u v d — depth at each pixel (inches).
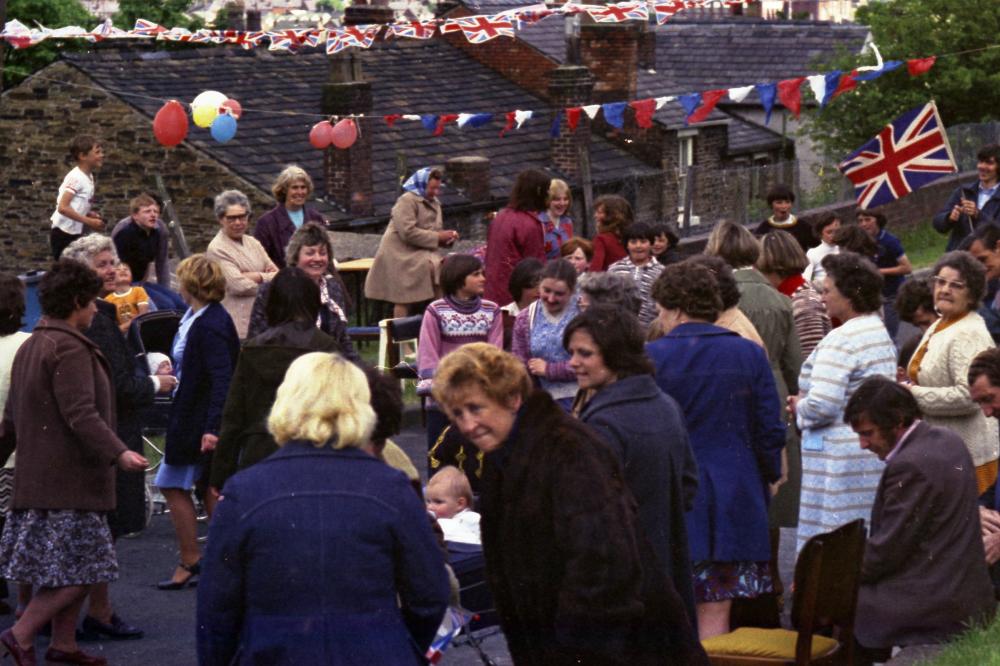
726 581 274.7
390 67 1505.9
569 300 368.8
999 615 281.0
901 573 274.8
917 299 358.0
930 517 271.9
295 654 185.6
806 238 576.4
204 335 343.9
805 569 243.8
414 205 609.6
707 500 269.9
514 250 488.4
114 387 306.5
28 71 1705.2
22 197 1299.2
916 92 1425.9
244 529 187.8
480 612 278.1
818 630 279.7
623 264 437.7
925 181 654.5
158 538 405.1
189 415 348.2
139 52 1331.2
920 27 1407.5
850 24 1895.9
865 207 668.1
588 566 188.4
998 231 403.2
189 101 1274.6
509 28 582.9
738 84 1823.3
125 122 1243.8
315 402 192.1
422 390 384.5
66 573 289.6
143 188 1234.0
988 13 1408.7
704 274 276.5
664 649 201.0
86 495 290.8
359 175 1205.1
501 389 195.5
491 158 1386.6
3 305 312.0
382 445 224.1
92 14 1819.6
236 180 1190.3
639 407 224.8
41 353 287.0
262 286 331.3
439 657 236.7
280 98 1334.9
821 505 301.4
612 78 1546.5
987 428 317.7
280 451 193.0
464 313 388.8
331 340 298.8
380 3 1533.0
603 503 190.1
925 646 272.4
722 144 1626.5
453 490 303.9
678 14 2454.5
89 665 302.2
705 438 272.5
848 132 1459.2
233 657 192.1
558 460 192.5
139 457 285.3
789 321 326.6
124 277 484.4
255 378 293.3
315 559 186.5
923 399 315.9
